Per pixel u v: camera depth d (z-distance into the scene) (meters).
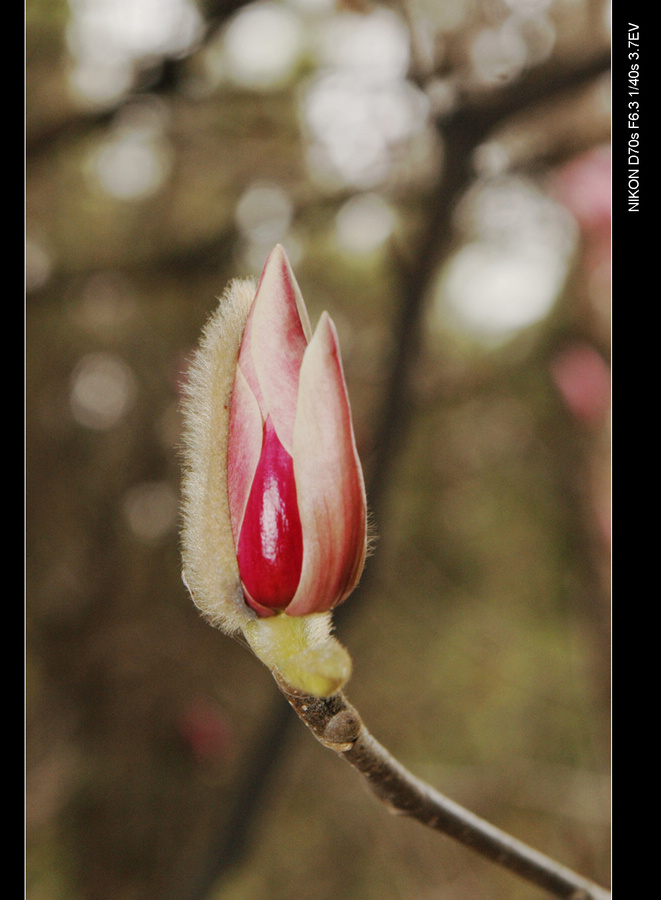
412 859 1.13
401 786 0.41
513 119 0.71
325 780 1.17
